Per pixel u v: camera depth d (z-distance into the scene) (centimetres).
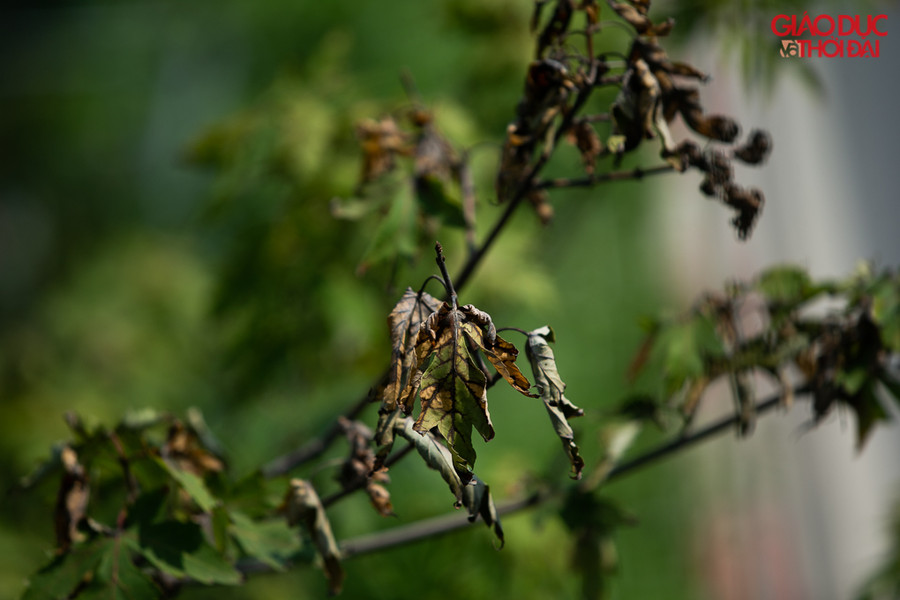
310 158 170
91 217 435
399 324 111
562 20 126
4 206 441
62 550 124
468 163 142
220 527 125
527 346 112
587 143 127
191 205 418
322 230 174
